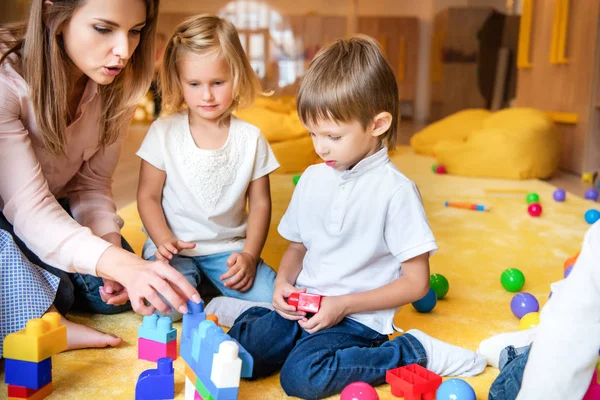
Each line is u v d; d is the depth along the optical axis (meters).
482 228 2.37
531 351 0.85
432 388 1.06
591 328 0.80
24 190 1.18
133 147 4.72
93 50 1.18
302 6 7.95
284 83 7.75
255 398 1.08
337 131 1.14
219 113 1.49
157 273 1.07
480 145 3.56
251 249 1.50
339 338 1.14
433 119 7.74
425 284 1.17
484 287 1.70
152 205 1.53
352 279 1.19
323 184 1.23
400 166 3.95
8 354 1.00
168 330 1.18
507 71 7.02
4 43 1.27
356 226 1.18
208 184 1.51
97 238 1.16
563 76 4.00
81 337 1.23
